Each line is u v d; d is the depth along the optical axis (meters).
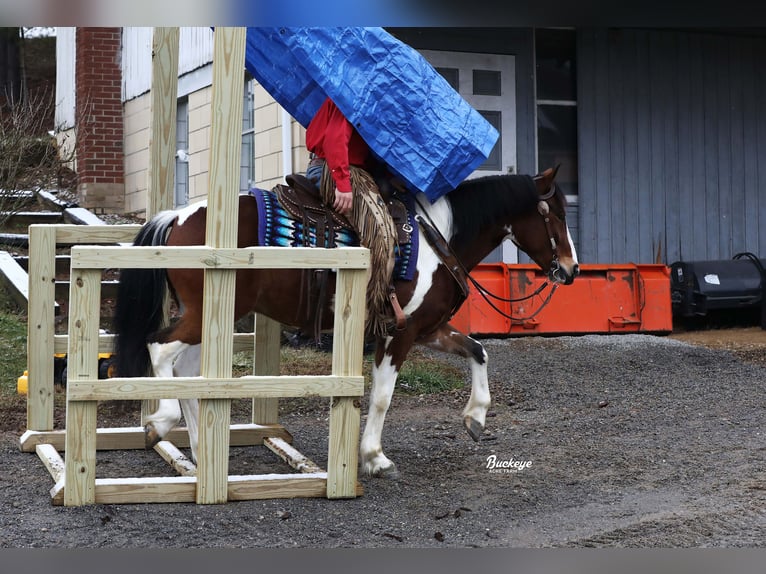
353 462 4.49
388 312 4.74
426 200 5.00
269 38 4.81
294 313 4.67
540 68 10.63
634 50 10.84
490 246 5.36
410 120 4.73
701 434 5.89
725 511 4.21
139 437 5.65
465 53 10.12
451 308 5.06
